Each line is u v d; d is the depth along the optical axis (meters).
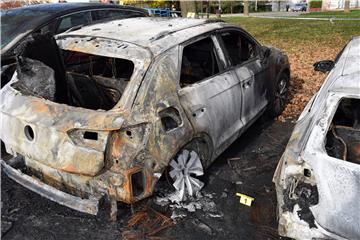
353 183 2.19
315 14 21.38
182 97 3.11
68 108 2.80
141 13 7.77
